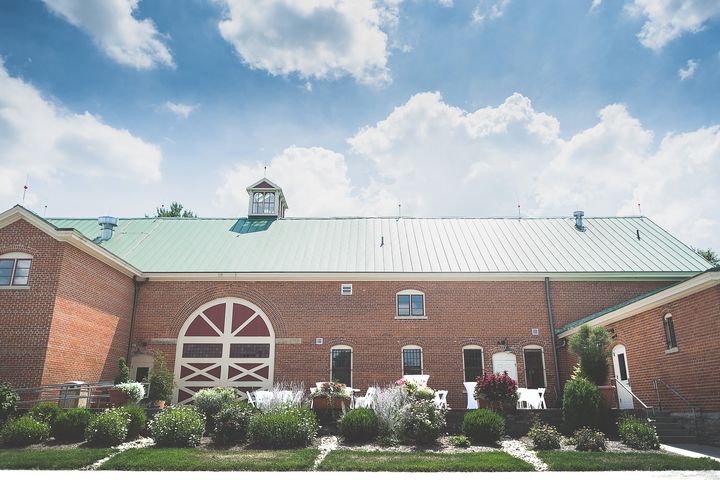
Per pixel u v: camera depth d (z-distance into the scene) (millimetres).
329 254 25891
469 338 23781
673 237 27422
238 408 15500
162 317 24094
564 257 25703
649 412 16750
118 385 18375
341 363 23562
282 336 23797
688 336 16641
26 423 14336
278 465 11828
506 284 24484
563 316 24141
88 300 20531
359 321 23953
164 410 16469
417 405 15734
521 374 23375
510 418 16547
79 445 14078
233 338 23844
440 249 26391
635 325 19672
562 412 16656
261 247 26625
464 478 10820
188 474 11094
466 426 15320
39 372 17688
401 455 13047
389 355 23578
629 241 27203
